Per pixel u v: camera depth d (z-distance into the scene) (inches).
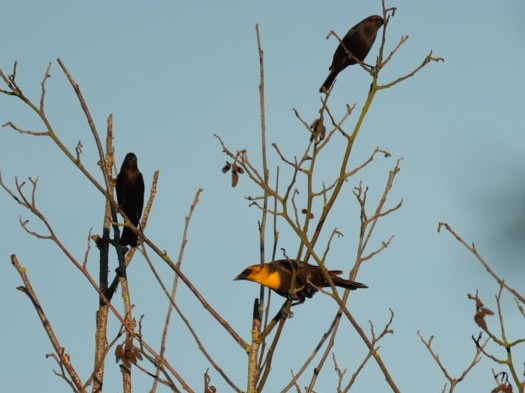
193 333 397.4
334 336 402.6
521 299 330.0
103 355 405.1
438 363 366.0
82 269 420.2
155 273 412.5
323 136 434.0
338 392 380.2
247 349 399.2
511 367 330.6
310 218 411.8
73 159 430.6
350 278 427.2
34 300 426.9
